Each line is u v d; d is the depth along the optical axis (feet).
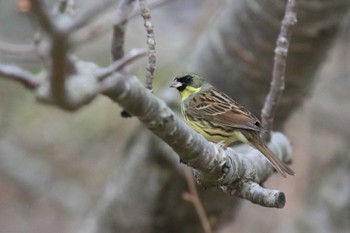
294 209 49.42
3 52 16.43
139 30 54.90
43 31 13.82
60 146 55.93
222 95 33.65
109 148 55.31
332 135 51.44
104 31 18.97
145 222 43.19
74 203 55.11
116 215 44.01
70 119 55.62
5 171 55.47
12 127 55.67
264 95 39.60
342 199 49.01
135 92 19.75
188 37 53.62
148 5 21.21
